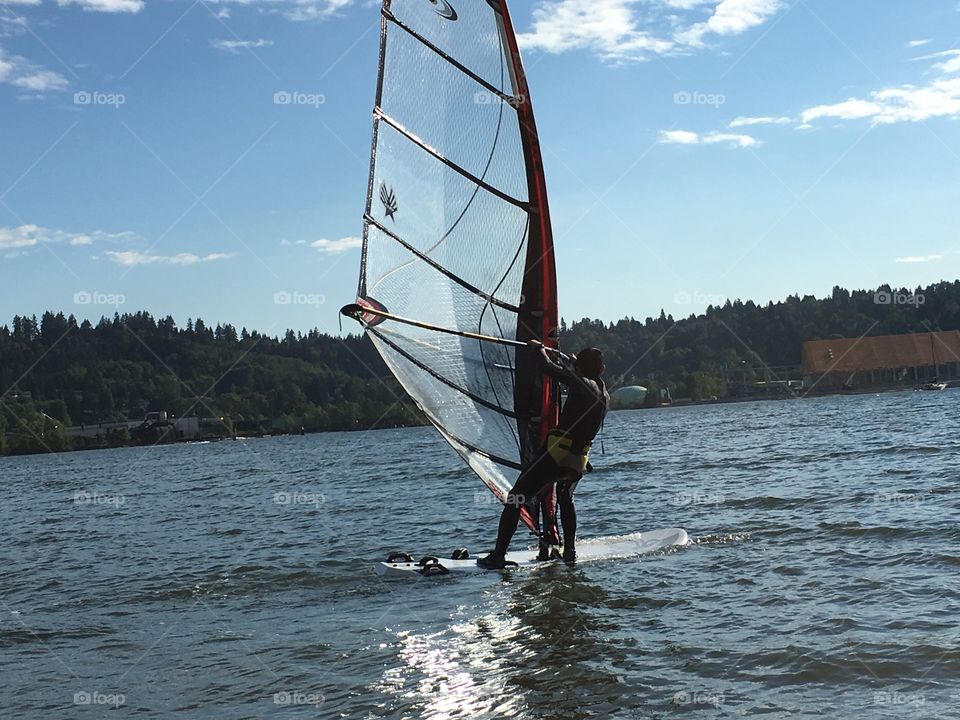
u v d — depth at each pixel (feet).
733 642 20.70
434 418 31.45
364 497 63.46
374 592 29.32
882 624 21.12
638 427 182.19
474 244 32.09
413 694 18.71
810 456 71.72
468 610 25.58
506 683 19.04
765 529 35.70
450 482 71.26
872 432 101.81
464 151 31.86
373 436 246.68
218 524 52.95
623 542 34.35
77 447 287.69
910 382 312.71
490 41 31.27
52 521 64.49
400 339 30.50
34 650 24.52
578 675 19.22
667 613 23.75
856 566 27.53
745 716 16.51
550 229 32.24
